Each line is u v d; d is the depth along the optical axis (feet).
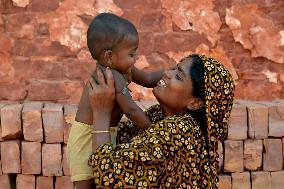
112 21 6.71
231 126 12.63
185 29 14.01
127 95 6.76
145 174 6.30
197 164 6.71
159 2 13.94
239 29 13.98
